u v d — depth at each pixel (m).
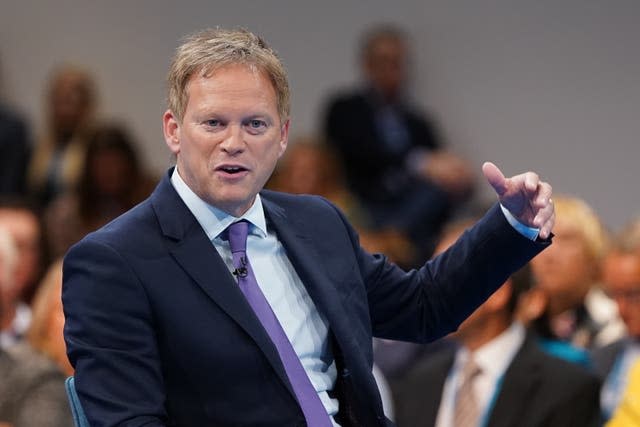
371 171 15.95
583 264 11.26
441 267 6.07
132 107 18.03
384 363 11.13
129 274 5.39
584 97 16.64
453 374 9.48
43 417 9.06
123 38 18.03
